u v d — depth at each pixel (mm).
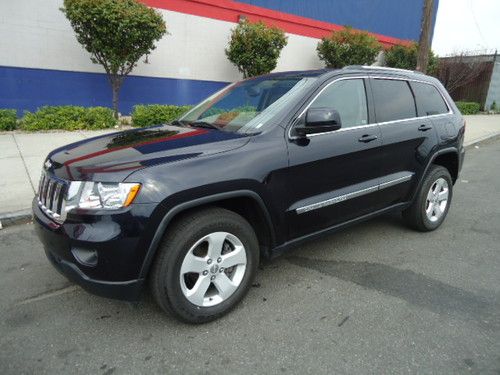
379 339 2721
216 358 2521
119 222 2408
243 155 2848
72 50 11922
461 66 23297
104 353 2553
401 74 4352
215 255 2783
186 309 2703
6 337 2703
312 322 2902
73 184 2529
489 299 3252
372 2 20578
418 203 4445
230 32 15055
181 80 14297
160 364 2463
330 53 17234
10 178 5969
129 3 10195
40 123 9484
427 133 4340
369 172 3750
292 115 3207
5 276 3531
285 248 3244
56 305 3084
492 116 21484
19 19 11055
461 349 2627
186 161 2639
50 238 2613
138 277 2510
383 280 3533
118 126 10305
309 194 3275
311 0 17609
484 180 7594
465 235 4656
